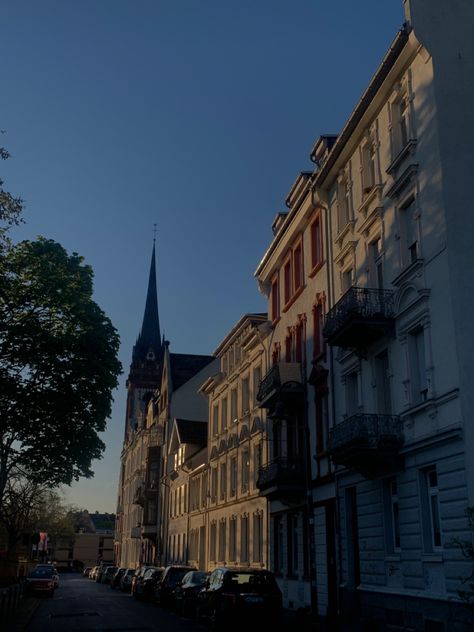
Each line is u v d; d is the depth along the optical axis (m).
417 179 17.05
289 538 26.47
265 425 30.81
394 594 16.58
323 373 23.16
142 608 30.11
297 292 26.97
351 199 21.81
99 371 26.31
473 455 13.89
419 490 15.87
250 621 17.88
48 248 26.55
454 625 13.82
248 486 33.03
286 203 28.67
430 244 16.12
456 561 13.99
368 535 18.59
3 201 15.85
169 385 60.91
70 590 50.09
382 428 17.08
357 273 20.91
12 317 25.31
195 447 49.44
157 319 111.00
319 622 19.67
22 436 25.59
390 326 17.78
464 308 14.89
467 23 17.16
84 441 26.02
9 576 46.72
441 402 15.04
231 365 38.78
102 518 172.88
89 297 27.11
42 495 61.88
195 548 44.09
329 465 22.34
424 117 16.94
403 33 17.42
